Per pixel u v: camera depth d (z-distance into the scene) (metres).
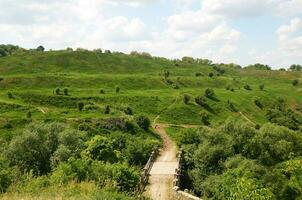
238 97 135.25
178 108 112.12
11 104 96.25
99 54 186.38
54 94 110.62
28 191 16.56
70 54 178.25
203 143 54.84
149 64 189.88
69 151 42.94
